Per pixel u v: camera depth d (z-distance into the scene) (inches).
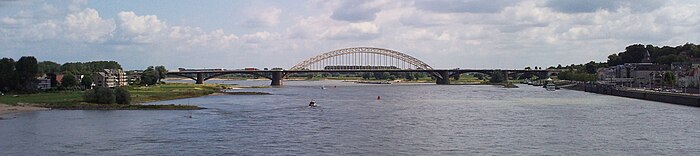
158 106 5349.4
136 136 3336.6
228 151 2851.9
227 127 3757.4
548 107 5585.6
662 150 2878.9
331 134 3427.7
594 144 3053.6
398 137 3309.5
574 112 4948.3
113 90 5689.0
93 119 4281.5
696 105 5561.0
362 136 3348.9
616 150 2878.9
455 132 3516.2
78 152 2824.8
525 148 2935.5
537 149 2906.0
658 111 5014.8
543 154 2780.5
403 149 2918.3
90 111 4995.1
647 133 3454.7
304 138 3262.8
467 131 3565.5
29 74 7549.2
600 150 2881.4
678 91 7214.6
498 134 3425.2
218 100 6884.8
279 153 2805.1
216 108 5423.2
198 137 3294.8
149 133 3464.6
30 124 3937.0
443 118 4389.8
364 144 3065.9
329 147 2972.4
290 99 7111.2
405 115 4653.1
